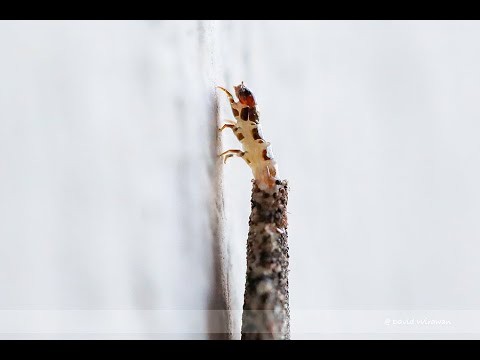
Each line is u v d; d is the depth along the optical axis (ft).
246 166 0.18
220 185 0.17
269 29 0.21
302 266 0.22
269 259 0.15
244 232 0.18
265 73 0.21
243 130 0.16
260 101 0.21
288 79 0.22
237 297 0.17
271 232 0.15
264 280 0.15
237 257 0.17
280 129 0.22
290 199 0.22
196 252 0.15
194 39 0.16
